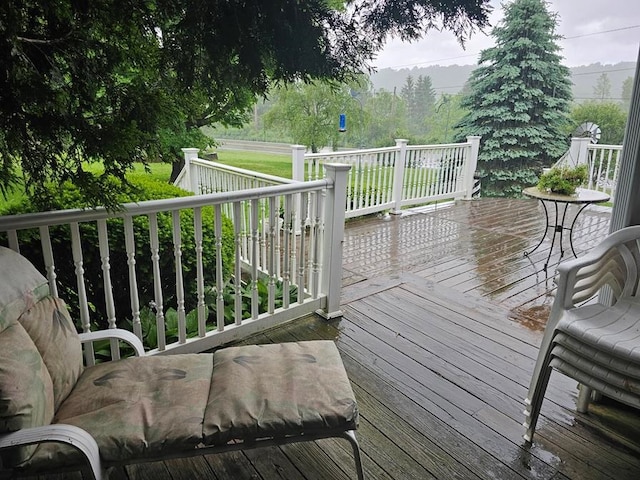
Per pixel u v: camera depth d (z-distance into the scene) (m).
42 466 1.19
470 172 7.07
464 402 2.09
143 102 1.59
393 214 6.11
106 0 1.43
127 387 1.48
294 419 1.36
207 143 5.03
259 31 1.57
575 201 3.69
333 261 2.85
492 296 3.35
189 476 1.64
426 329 2.81
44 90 1.36
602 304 1.95
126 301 2.69
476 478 1.65
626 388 1.50
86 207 1.79
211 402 1.43
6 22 1.21
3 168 1.55
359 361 2.43
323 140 6.20
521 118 8.60
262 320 2.70
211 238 2.85
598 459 1.74
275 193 2.50
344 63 1.74
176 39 1.56
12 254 1.46
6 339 1.24
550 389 2.20
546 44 8.48
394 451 1.78
